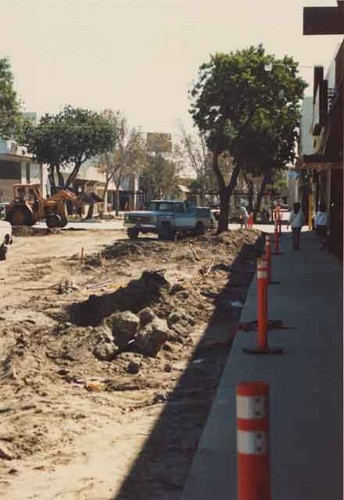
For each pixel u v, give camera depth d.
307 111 49.41
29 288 19.19
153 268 23.95
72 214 72.25
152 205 41.47
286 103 40.41
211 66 39.81
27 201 49.59
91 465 6.33
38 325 13.12
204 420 7.56
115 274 22.39
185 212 40.47
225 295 16.36
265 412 3.40
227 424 6.89
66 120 71.38
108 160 83.88
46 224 50.38
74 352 10.45
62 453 6.64
